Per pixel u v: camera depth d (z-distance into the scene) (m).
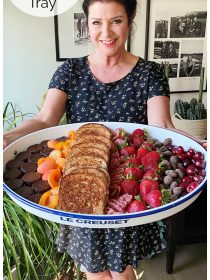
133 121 1.13
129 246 0.96
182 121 2.26
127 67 1.11
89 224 0.69
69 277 1.22
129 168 0.86
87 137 0.98
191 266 1.64
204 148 0.94
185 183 0.84
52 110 1.12
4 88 2.18
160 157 0.93
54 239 1.16
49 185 0.87
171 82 2.41
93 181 0.77
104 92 1.11
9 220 1.06
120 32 1.01
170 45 2.29
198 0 2.21
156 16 2.20
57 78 1.12
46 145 1.05
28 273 1.07
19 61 2.13
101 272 1.01
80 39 2.15
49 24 2.08
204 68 2.28
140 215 0.68
